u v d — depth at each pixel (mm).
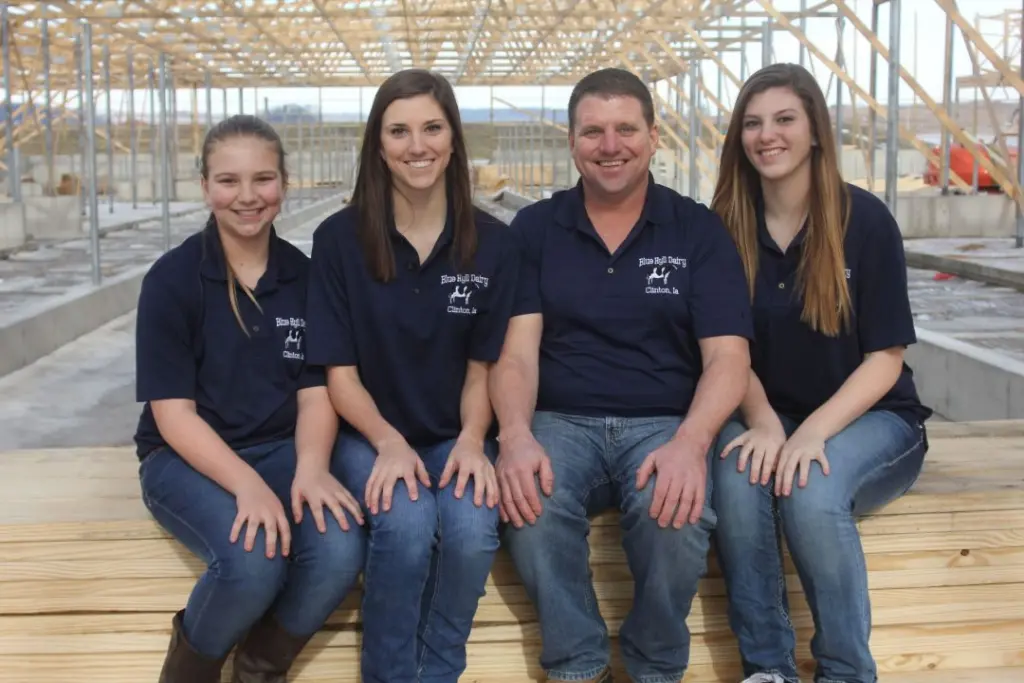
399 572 1669
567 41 12008
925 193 11070
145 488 1811
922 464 2104
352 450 1864
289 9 10203
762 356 2041
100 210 13836
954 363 3859
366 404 1874
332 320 1876
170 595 1871
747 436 1860
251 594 1635
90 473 2197
